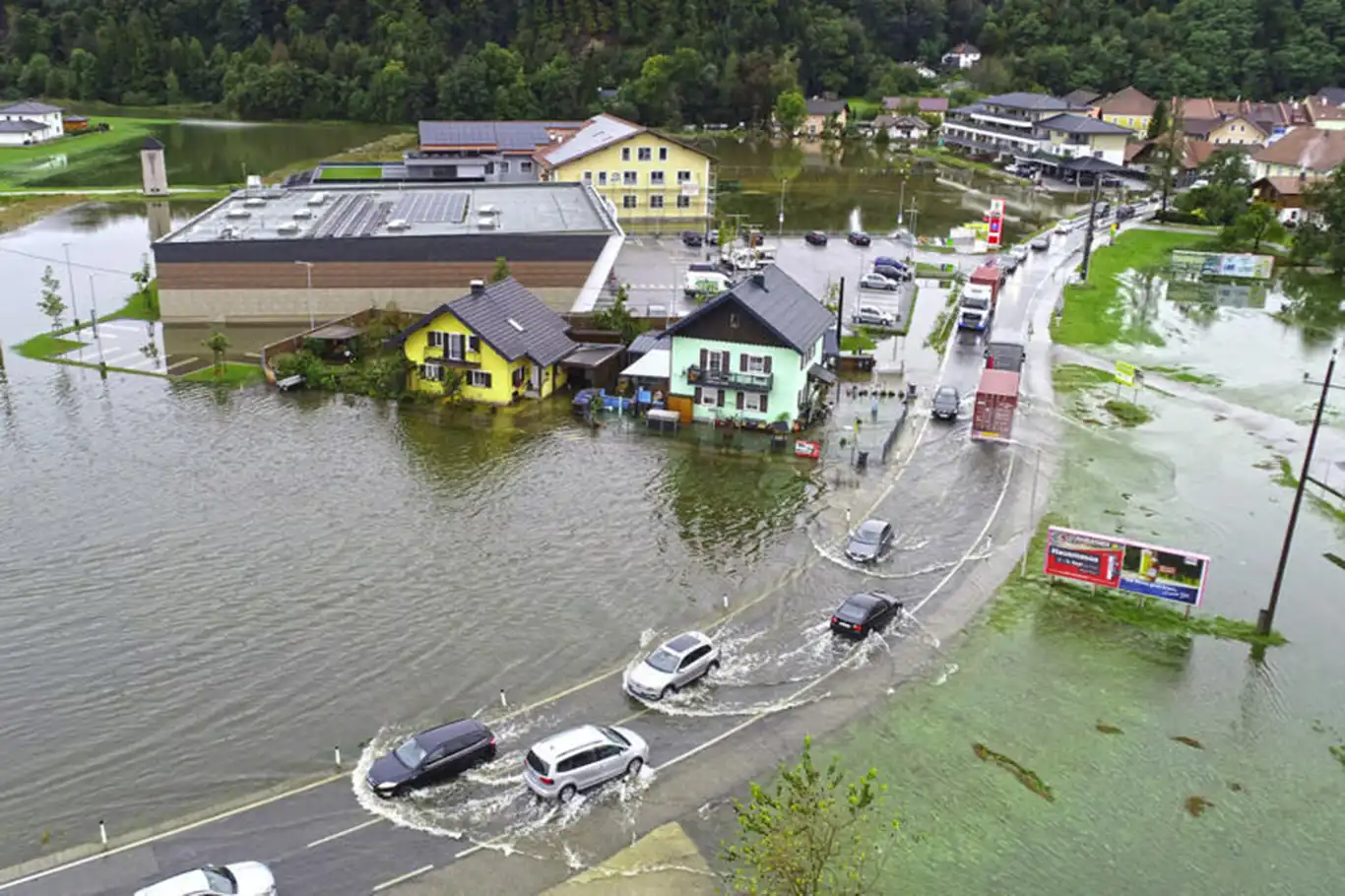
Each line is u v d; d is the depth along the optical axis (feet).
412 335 217.97
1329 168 490.90
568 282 282.15
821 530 167.43
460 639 134.51
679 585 149.59
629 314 261.24
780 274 231.50
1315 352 275.18
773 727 117.70
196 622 136.98
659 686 120.88
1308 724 122.11
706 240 389.80
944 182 562.66
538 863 96.37
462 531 163.84
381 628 136.56
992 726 119.14
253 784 107.55
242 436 198.59
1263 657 135.33
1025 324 291.79
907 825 102.99
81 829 100.94
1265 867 100.01
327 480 180.75
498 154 489.67
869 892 94.43
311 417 209.05
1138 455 202.08
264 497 173.37
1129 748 116.26
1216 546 165.68
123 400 216.13
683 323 204.85
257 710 119.65
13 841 99.45
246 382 228.22
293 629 135.85
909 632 138.31
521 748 112.98
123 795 105.91
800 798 91.09
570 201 330.95
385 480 181.06
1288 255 390.63
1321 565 160.86
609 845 98.89
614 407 214.48
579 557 156.66
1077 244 404.98
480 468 187.42
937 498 179.83
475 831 100.48
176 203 458.09
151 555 153.58
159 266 266.16
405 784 104.68
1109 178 562.25
